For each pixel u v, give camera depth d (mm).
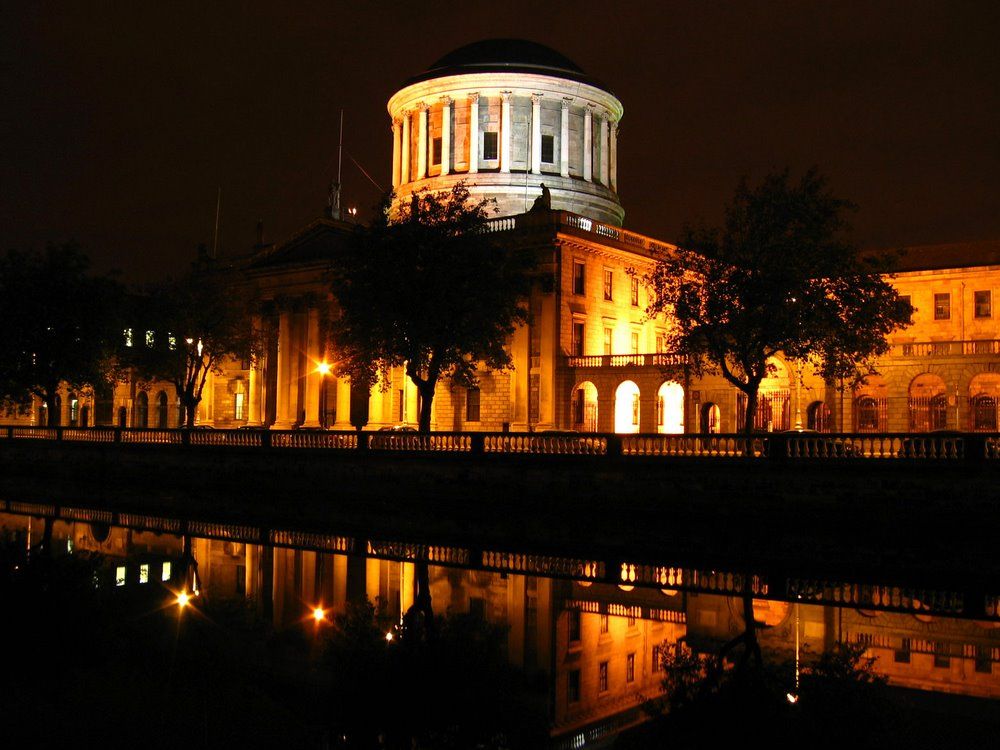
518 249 51969
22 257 64812
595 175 83562
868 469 31062
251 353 74562
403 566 27344
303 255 75562
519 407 61031
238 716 14461
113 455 54438
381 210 49781
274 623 20344
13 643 18672
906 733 13602
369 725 14195
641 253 67812
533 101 79875
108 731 13688
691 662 17297
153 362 65875
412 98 82875
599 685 16047
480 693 15680
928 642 18562
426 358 48812
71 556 28781
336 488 44219
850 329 42562
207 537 33312
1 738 13359
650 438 36250
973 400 54531
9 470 60812
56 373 64875
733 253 43094
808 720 14117
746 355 42875
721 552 29656
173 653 17922
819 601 22438
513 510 38312
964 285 64312
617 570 26766
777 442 33344
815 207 42438
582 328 62438
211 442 50625
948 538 29672
